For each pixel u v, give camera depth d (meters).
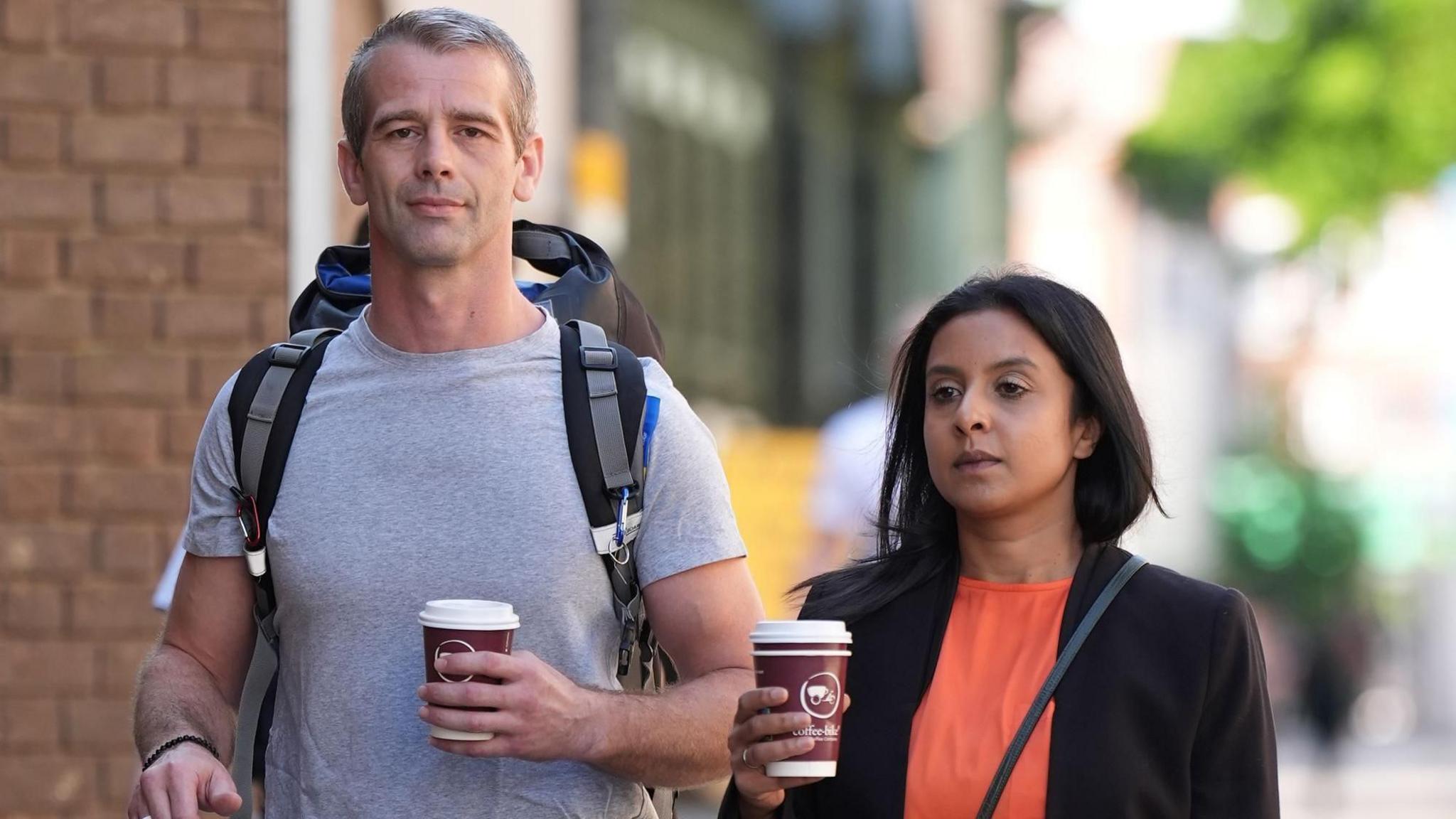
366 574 9.31
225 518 9.70
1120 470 9.33
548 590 9.30
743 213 54.34
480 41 9.48
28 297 15.05
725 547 9.66
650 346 10.95
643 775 9.22
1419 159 70.56
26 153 15.10
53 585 14.99
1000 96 83.31
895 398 9.84
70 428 15.05
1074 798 8.73
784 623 8.55
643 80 45.84
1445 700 142.75
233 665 9.93
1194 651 8.91
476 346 9.58
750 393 54.38
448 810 9.22
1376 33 70.88
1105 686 8.88
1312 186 72.56
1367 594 113.56
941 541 9.60
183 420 15.16
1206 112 76.81
